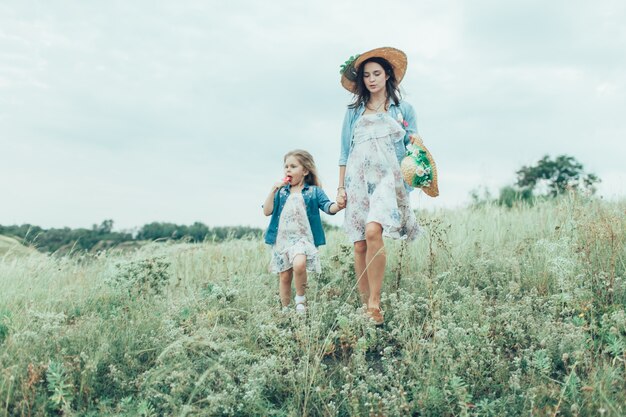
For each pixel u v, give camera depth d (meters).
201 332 4.25
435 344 3.88
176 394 3.56
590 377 3.43
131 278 5.65
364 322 4.34
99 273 6.63
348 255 6.02
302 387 3.74
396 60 5.25
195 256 7.59
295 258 5.34
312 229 5.72
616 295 4.68
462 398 3.27
